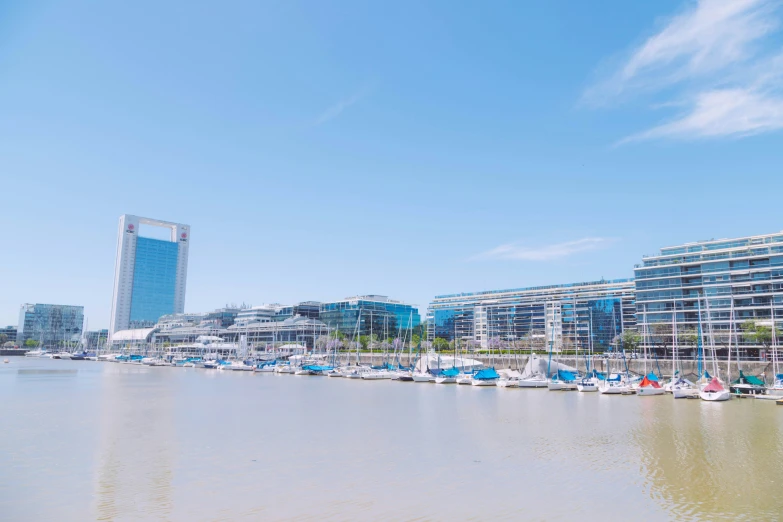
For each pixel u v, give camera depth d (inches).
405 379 5487.2
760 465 1756.9
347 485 1507.1
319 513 1283.2
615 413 2999.5
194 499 1375.5
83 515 1261.1
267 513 1280.8
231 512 1285.7
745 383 3986.2
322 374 6510.8
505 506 1346.0
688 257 6648.6
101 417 2721.5
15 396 3759.8
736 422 2659.9
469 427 2484.0
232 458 1817.2
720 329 6087.6
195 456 1843.0
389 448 1995.6
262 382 5398.6
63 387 4549.7
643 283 6914.4
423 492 1450.5
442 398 3828.7
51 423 2516.0
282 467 1700.3
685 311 6269.7
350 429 2411.4
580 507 1344.7
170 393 4092.0
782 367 4731.8
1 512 1275.8
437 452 1931.6
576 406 3341.5
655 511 1320.1
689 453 1931.6
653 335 6318.9
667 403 3526.1
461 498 1402.6
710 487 1513.3
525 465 1747.0
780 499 1411.2
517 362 6294.3
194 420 2647.6
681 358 5930.1
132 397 3752.5
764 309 5915.4
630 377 4835.1
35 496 1391.5
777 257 6003.9
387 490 1464.1
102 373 6742.1
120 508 1307.8
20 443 2034.9
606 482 1556.3
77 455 1839.3
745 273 6141.7
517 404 3452.3
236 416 2810.0
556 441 2145.7
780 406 3336.6
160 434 2247.8
